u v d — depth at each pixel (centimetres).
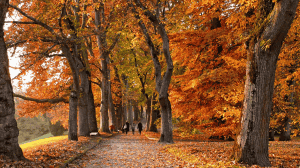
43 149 936
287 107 1425
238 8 1177
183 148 1102
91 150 1155
